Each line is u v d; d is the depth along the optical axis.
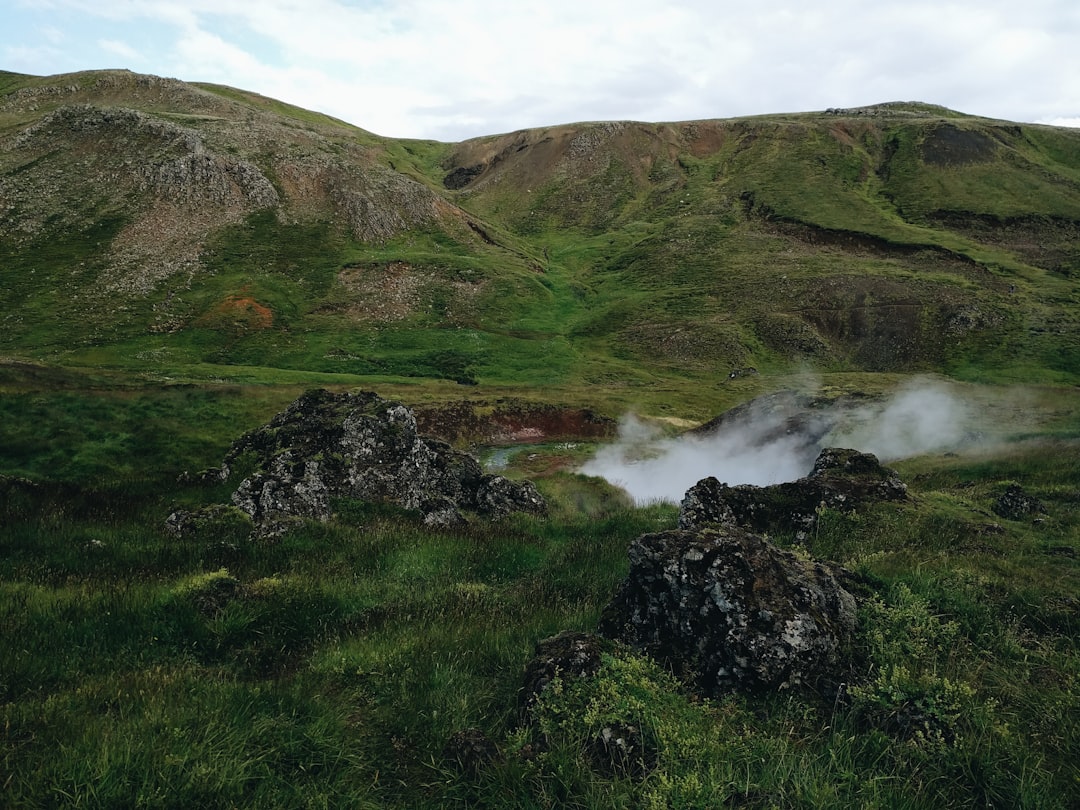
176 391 35.75
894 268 99.81
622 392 64.88
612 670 5.61
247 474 17.02
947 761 4.77
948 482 19.19
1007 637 6.57
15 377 34.53
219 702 5.55
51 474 21.34
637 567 7.00
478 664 6.89
